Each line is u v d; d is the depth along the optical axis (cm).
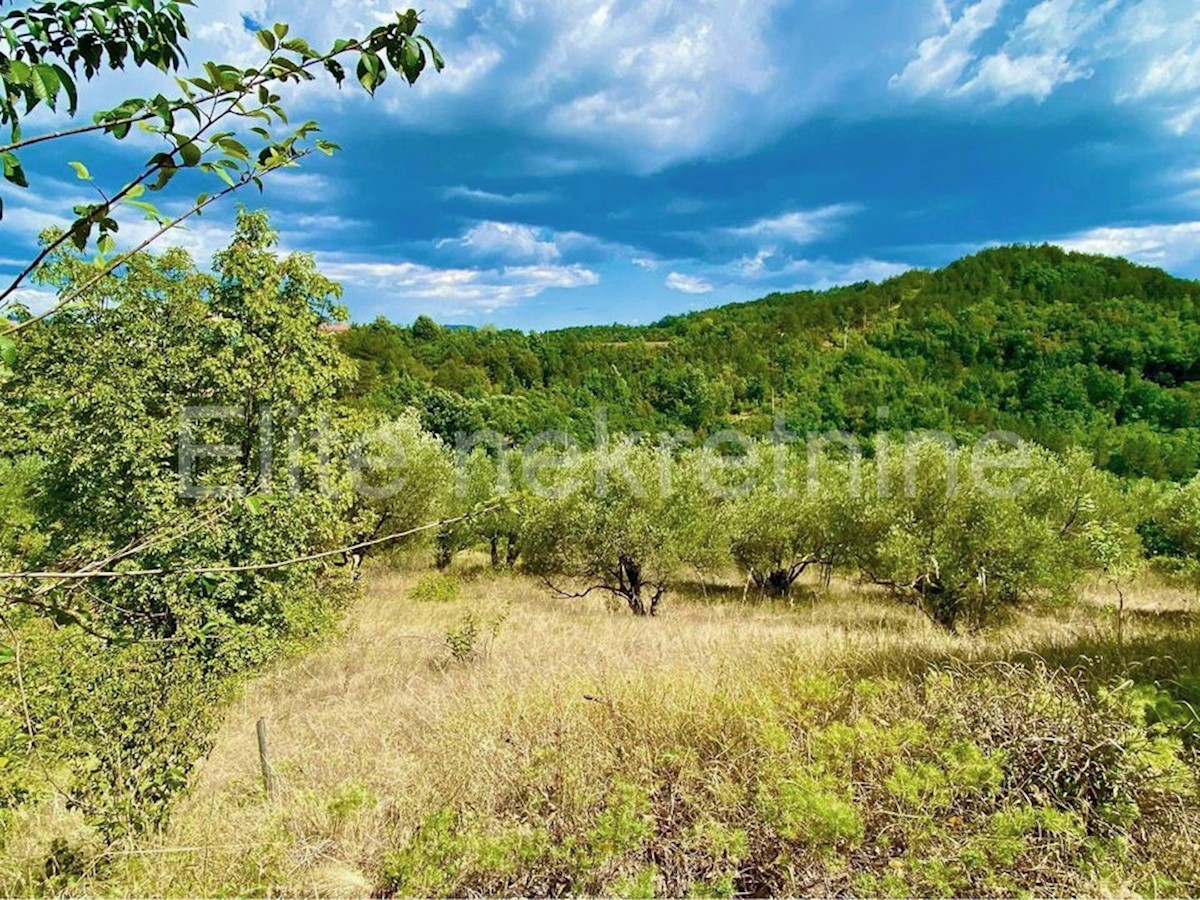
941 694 327
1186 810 252
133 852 298
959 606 1291
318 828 324
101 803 329
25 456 990
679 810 299
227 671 802
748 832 272
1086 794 269
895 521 1421
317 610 1022
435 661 898
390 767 395
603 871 258
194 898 270
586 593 1844
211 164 134
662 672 459
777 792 277
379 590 1908
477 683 588
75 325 884
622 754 349
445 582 1809
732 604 1822
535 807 316
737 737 346
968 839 239
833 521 1747
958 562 1249
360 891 272
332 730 555
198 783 428
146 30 141
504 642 1012
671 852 270
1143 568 1992
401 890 252
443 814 282
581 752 351
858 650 486
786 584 2058
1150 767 259
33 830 368
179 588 723
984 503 1295
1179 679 361
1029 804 252
